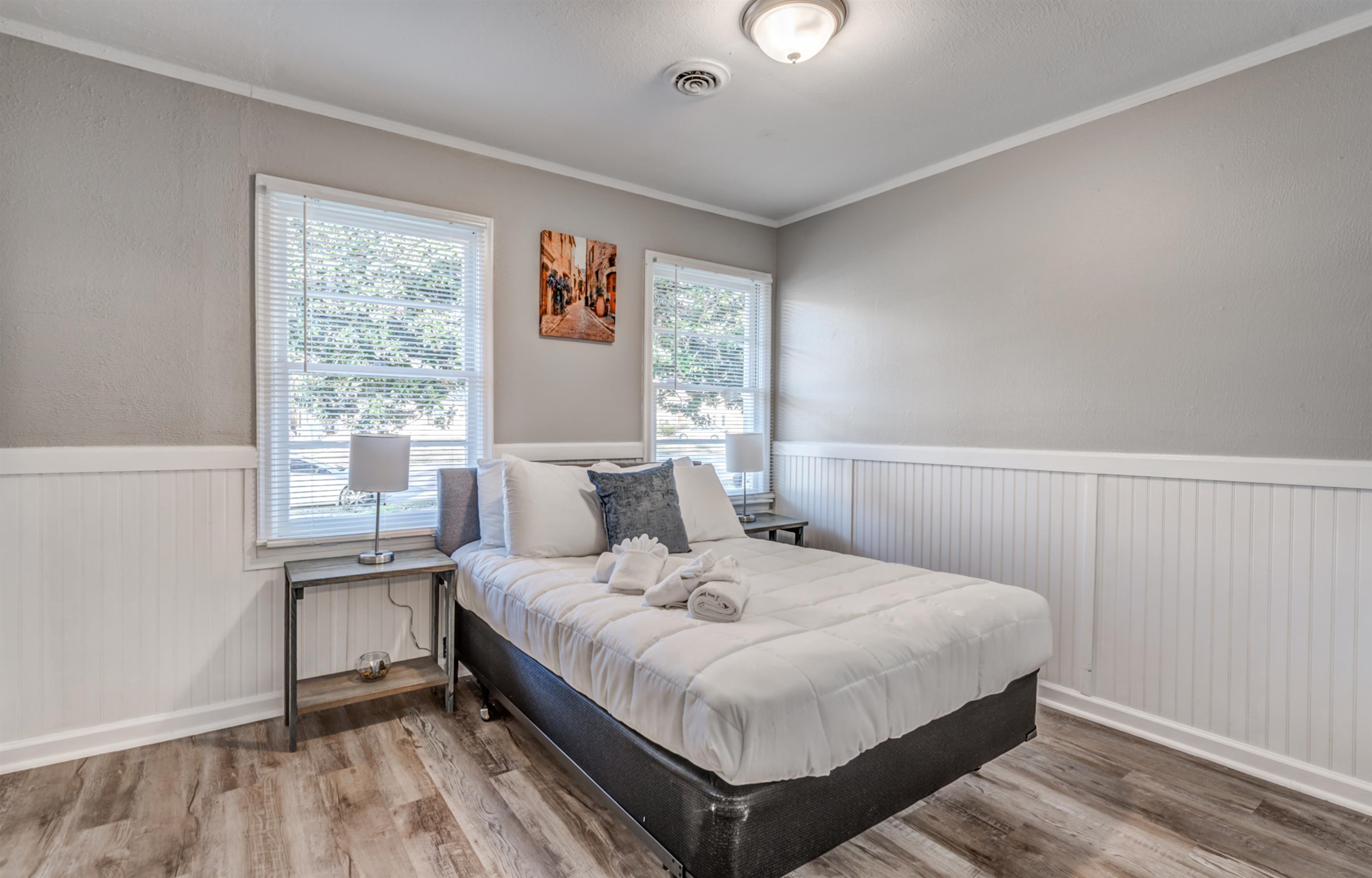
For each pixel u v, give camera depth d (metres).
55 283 2.29
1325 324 2.20
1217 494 2.43
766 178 3.57
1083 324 2.81
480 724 2.63
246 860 1.78
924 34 2.24
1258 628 2.33
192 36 2.29
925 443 3.45
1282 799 2.16
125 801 2.05
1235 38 2.25
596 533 2.89
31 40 2.25
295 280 2.74
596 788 1.89
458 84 2.60
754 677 1.53
